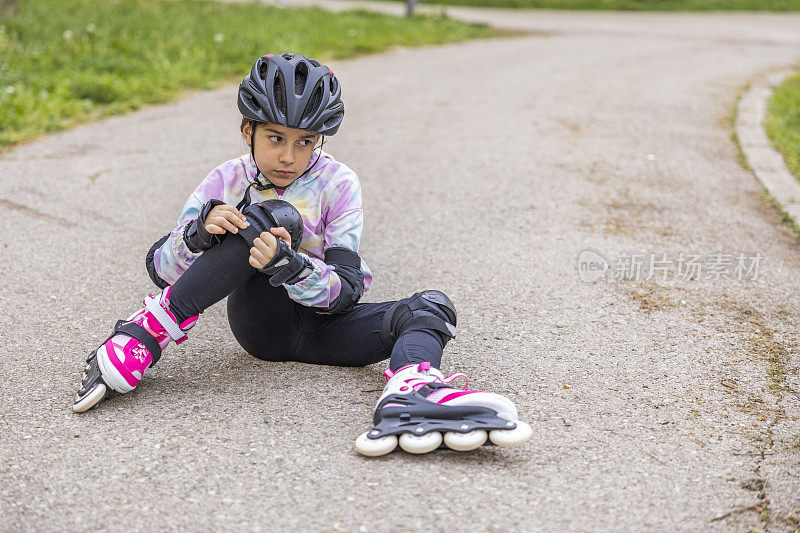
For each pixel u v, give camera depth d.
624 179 5.72
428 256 4.18
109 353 2.47
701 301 3.66
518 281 3.85
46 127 6.77
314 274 2.40
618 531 1.98
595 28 17.95
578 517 2.03
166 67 9.16
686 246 4.43
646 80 10.04
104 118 7.32
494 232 4.57
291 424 2.45
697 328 3.35
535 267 4.04
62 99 7.56
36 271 3.82
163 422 2.45
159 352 2.55
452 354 3.03
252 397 2.62
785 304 3.68
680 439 2.44
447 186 5.47
